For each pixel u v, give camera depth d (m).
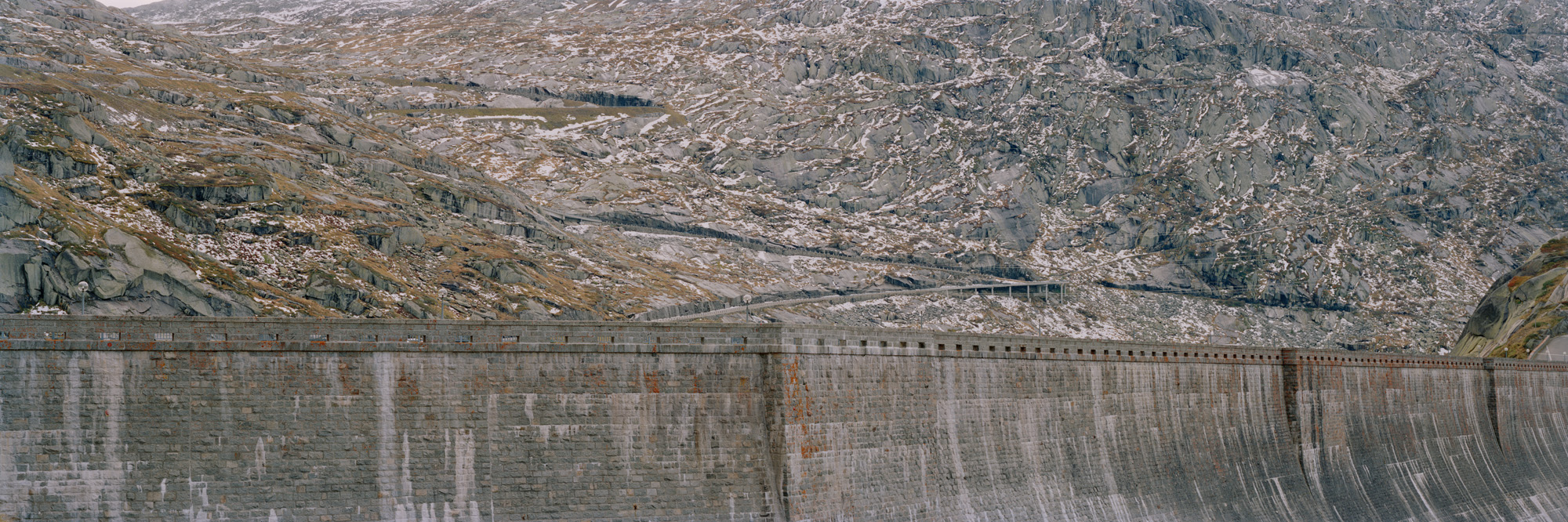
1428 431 169.88
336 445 73.50
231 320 72.44
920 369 96.75
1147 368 122.44
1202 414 129.50
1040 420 107.62
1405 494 156.75
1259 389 140.00
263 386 72.50
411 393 75.44
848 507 88.38
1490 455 183.12
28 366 68.75
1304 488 141.38
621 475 80.06
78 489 68.88
